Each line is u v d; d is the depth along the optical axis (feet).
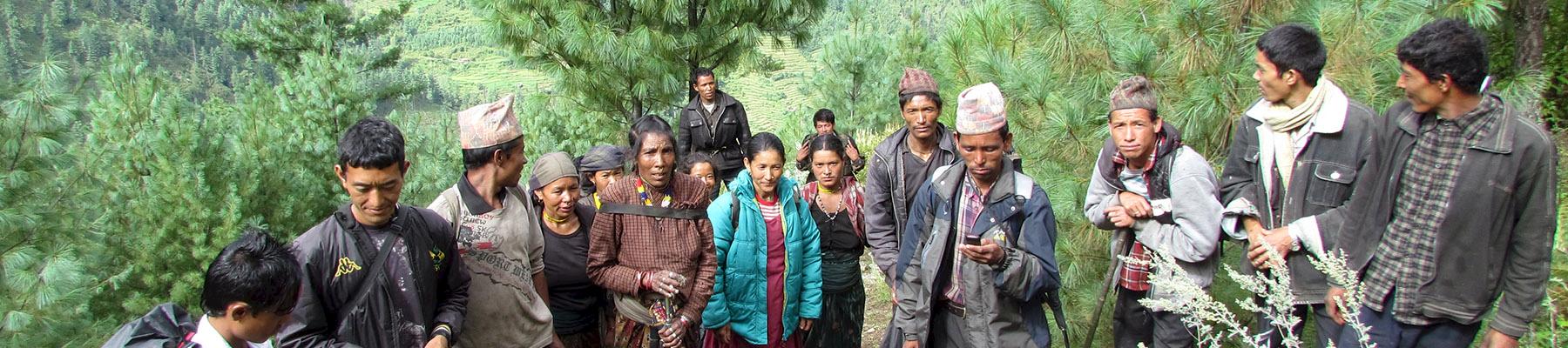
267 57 72.38
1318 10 10.84
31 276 18.12
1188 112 11.12
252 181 26.35
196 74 315.37
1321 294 8.50
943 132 12.22
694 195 11.06
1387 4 10.23
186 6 398.83
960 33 15.21
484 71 561.02
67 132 19.63
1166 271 8.57
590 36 31.37
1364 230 8.04
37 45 272.10
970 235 10.16
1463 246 7.39
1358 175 8.21
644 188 10.84
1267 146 8.86
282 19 72.02
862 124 43.37
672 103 34.86
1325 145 8.38
